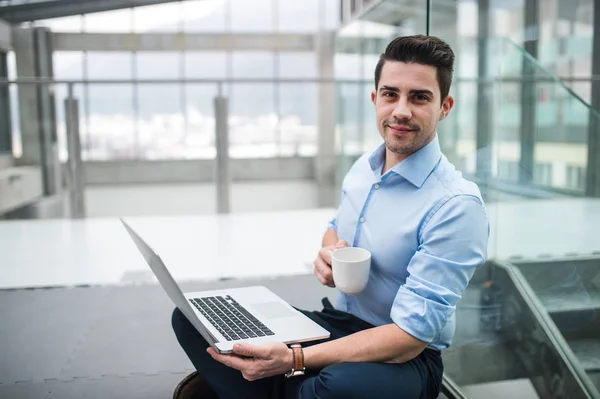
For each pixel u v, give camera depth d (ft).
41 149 17.06
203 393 5.30
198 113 18.11
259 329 4.50
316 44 33.50
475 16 9.57
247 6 38.70
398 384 4.07
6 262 12.66
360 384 3.95
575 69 18.28
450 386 6.32
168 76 36.65
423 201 4.37
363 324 4.79
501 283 7.38
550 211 7.32
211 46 34.01
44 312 8.77
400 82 4.21
